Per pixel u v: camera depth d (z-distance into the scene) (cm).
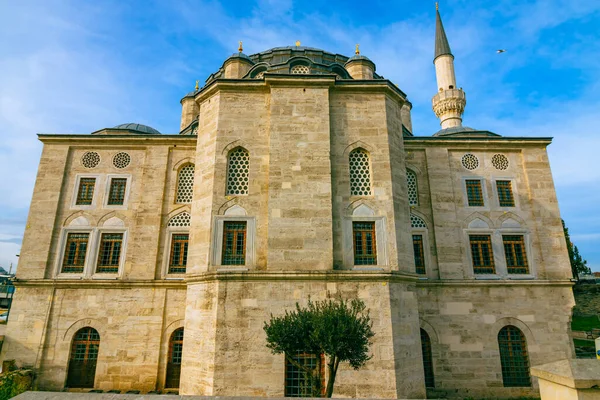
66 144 1994
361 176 1504
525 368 1712
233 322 1278
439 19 3366
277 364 1245
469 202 1939
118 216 1902
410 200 1934
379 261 1383
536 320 1756
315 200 1417
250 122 1553
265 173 1491
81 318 1752
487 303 1766
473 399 1630
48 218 1877
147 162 1966
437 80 3238
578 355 2375
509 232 1892
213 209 1446
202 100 1678
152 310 1761
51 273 1809
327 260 1354
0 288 4994
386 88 1578
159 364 1702
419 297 1767
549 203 1930
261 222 1435
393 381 1232
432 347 1708
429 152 1988
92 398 470
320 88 1551
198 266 1427
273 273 1312
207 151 1565
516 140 1994
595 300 3803
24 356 1695
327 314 982
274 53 2358
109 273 1825
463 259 1836
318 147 1478
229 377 1230
